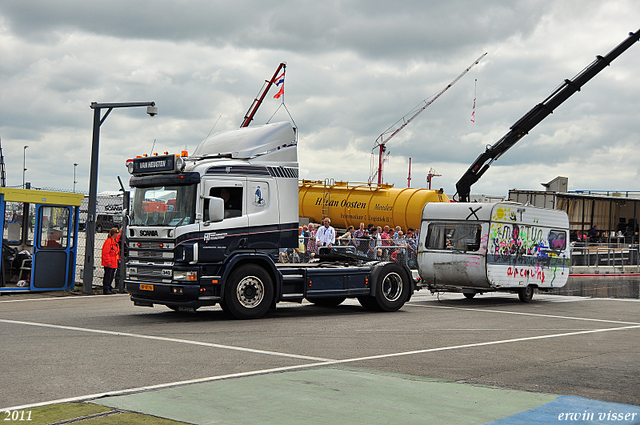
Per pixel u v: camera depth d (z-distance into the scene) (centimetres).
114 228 1780
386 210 3094
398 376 736
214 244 1245
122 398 612
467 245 1752
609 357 912
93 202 1773
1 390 645
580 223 4031
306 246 2042
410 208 3033
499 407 598
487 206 1725
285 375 727
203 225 1231
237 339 1009
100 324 1169
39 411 565
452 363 840
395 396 634
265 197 1318
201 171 1234
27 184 1788
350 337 1060
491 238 1719
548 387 702
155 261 1258
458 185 3803
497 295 2067
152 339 988
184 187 1242
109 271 1767
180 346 926
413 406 597
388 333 1120
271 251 1323
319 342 998
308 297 1361
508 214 1759
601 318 1457
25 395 625
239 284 1270
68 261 1772
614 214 4238
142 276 1287
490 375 764
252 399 612
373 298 1482
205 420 539
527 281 1806
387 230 2395
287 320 1284
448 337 1087
